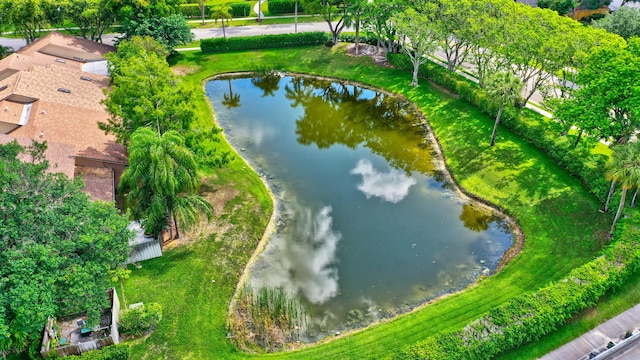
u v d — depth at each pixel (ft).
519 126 184.24
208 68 253.44
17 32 266.77
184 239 141.79
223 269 134.10
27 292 87.04
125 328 111.96
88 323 96.78
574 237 139.74
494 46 189.06
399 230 151.74
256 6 329.11
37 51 217.15
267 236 148.77
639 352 107.45
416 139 198.59
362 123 211.82
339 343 113.39
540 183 161.48
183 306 121.29
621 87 141.79
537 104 205.16
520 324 106.42
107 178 151.02
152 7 246.47
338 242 147.13
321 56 264.52
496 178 167.02
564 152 166.30
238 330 118.11
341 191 169.07
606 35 178.09
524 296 113.09
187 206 130.00
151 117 143.54
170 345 111.45
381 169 181.37
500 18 193.47
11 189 99.60
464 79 222.69
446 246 145.59
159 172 119.96
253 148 192.54
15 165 100.94
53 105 169.89
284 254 142.20
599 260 121.90
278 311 123.95
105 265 100.68
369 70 249.14
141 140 121.39
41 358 101.76
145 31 238.68
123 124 154.61
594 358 103.30
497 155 176.76
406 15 216.95
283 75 253.24
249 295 128.36
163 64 171.73
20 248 93.76
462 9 201.36
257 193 164.35
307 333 118.93
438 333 109.09
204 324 117.60
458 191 167.43
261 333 118.01
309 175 177.27
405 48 229.66
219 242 142.00
